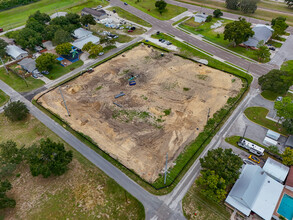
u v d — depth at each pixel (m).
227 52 95.81
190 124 61.94
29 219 43.12
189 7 143.50
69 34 97.88
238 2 136.12
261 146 56.00
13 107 61.84
